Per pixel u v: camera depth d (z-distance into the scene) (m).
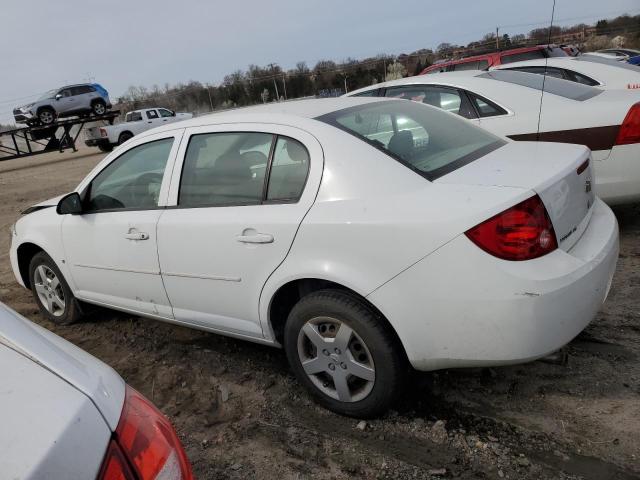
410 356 2.39
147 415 1.44
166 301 3.33
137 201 3.42
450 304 2.24
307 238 2.54
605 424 2.43
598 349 3.01
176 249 3.09
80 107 23.89
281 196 2.72
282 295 2.83
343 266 2.45
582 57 9.34
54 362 1.42
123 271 3.49
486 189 2.29
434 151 2.76
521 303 2.14
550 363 2.93
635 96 4.43
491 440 2.42
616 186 4.32
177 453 1.41
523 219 2.17
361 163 2.53
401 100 3.41
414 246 2.27
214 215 2.92
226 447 2.62
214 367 3.41
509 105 4.79
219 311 3.06
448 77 5.38
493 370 2.94
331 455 2.47
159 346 3.81
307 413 2.81
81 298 4.02
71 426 1.18
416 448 2.44
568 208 2.43
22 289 5.47
